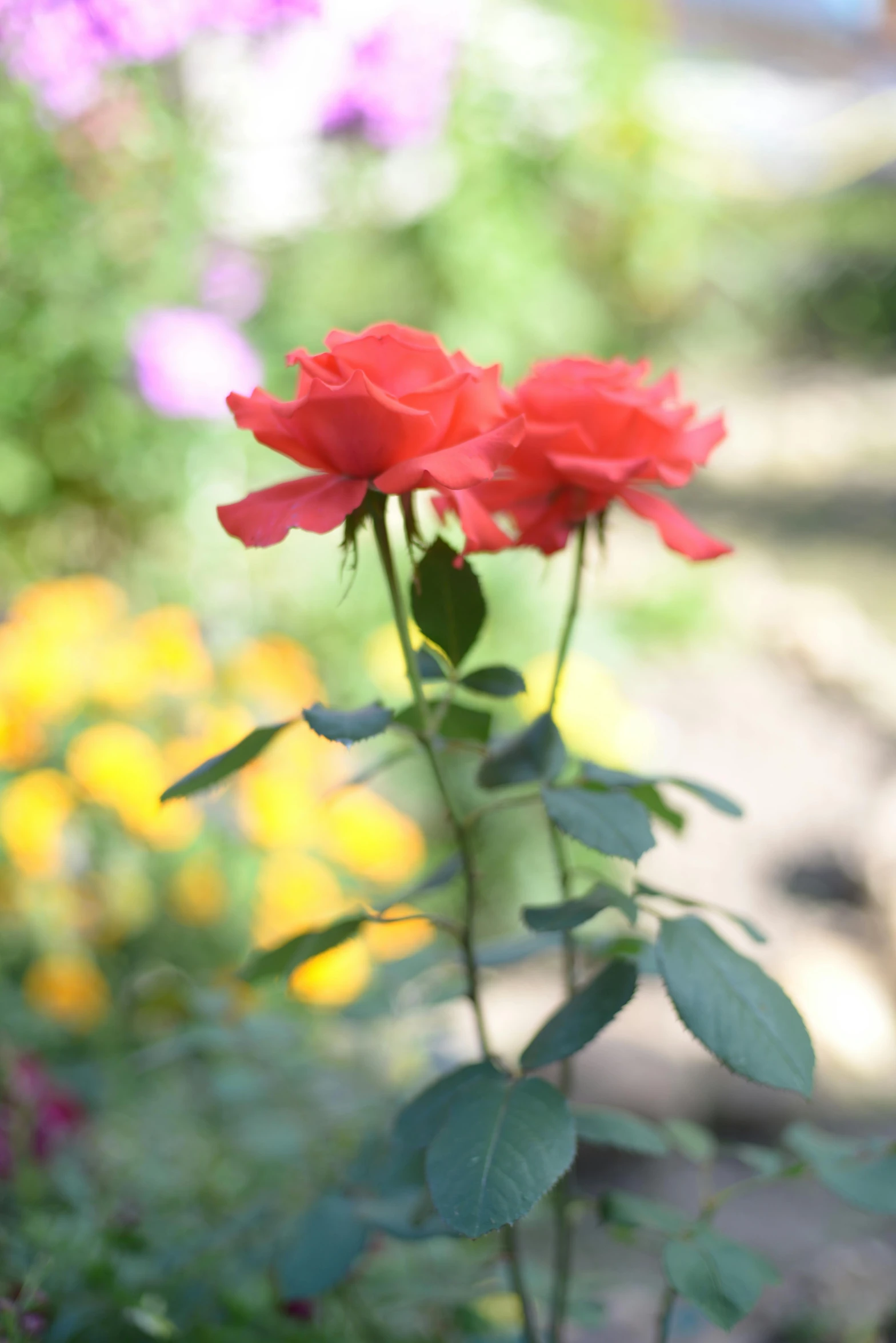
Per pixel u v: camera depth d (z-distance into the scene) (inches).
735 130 261.9
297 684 68.4
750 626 125.9
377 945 54.0
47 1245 36.7
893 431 198.2
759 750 101.4
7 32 68.3
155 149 82.0
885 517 158.7
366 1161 35.3
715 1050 29.0
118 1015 53.9
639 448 31.2
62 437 84.7
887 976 75.9
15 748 58.7
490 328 121.0
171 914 60.5
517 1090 29.6
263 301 94.0
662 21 168.2
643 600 122.1
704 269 197.9
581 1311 35.3
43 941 58.7
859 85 324.2
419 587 31.1
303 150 111.3
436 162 122.3
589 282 160.6
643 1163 59.4
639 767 80.3
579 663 82.2
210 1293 36.1
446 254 120.3
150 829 58.0
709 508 162.7
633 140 155.2
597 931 68.8
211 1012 39.2
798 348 243.0
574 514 31.5
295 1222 35.1
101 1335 34.1
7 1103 40.2
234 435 86.1
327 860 61.3
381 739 76.5
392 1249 40.8
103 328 81.0
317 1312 37.1
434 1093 30.8
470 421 29.9
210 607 86.4
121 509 88.9
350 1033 48.6
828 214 295.9
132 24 71.2
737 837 89.0
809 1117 63.1
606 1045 62.9
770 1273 31.9
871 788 95.2
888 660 116.8
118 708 62.9
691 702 108.8
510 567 91.8
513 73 126.1
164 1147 43.2
